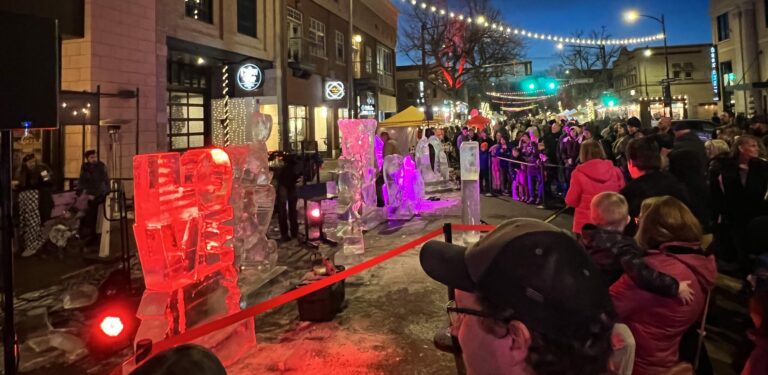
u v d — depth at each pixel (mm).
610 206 3041
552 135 12578
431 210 11375
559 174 11820
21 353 4230
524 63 30312
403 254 7367
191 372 922
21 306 5418
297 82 22328
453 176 18219
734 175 5426
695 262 2625
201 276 3824
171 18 14461
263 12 19844
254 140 6484
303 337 4453
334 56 26500
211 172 4016
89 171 8578
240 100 16844
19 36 3049
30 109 3096
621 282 2695
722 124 10398
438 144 15258
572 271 917
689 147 5570
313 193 14516
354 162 7297
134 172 3451
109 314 4191
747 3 27734
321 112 26312
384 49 35375
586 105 46938
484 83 45312
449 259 1082
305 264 7070
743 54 28156
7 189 3219
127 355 4176
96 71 11203
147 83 12797
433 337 4355
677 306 2547
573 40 25984
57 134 10742
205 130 17312
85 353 4223
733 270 5766
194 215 3738
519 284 908
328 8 25594
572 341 883
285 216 8641
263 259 6160
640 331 2619
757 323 2064
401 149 17906
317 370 3799
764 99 26891
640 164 4105
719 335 4234
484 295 966
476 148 7883
